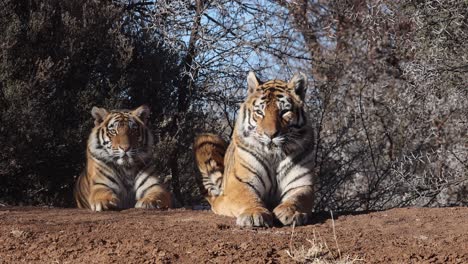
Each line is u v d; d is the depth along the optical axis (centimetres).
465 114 1828
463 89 1702
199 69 1859
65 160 1577
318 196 1859
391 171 1797
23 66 1529
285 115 945
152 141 1245
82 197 1230
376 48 2220
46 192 1617
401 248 747
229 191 960
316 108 1905
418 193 1722
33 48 1577
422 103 1895
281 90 970
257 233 821
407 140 1908
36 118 1492
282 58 1994
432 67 1666
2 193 1593
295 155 961
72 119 1591
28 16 1639
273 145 946
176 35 1892
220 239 787
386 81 2136
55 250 771
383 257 714
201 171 1241
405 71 1834
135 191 1209
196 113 1839
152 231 845
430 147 1884
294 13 2203
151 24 1884
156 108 1767
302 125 963
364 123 1880
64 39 1606
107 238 813
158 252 737
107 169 1188
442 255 716
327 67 2073
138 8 1970
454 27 1669
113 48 1655
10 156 1495
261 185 958
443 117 1898
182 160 1806
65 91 1584
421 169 1869
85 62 1655
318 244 752
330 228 857
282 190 972
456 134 1875
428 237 805
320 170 1817
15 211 1096
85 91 1584
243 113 973
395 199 1839
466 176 1722
